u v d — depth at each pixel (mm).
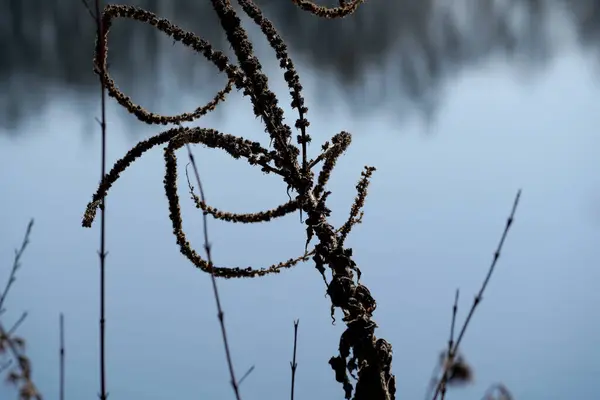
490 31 38281
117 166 2168
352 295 2076
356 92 29766
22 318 2211
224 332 1901
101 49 2076
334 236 2150
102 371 1902
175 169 2137
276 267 2133
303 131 2184
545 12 39500
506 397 2516
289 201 2160
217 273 2125
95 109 26312
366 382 2033
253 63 2189
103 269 1933
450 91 29109
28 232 2371
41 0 36594
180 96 30625
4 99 27203
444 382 2105
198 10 37500
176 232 2125
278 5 37500
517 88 28781
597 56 32688
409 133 22688
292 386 2023
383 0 39125
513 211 2146
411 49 36438
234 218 2119
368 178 2180
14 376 2119
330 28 36875
